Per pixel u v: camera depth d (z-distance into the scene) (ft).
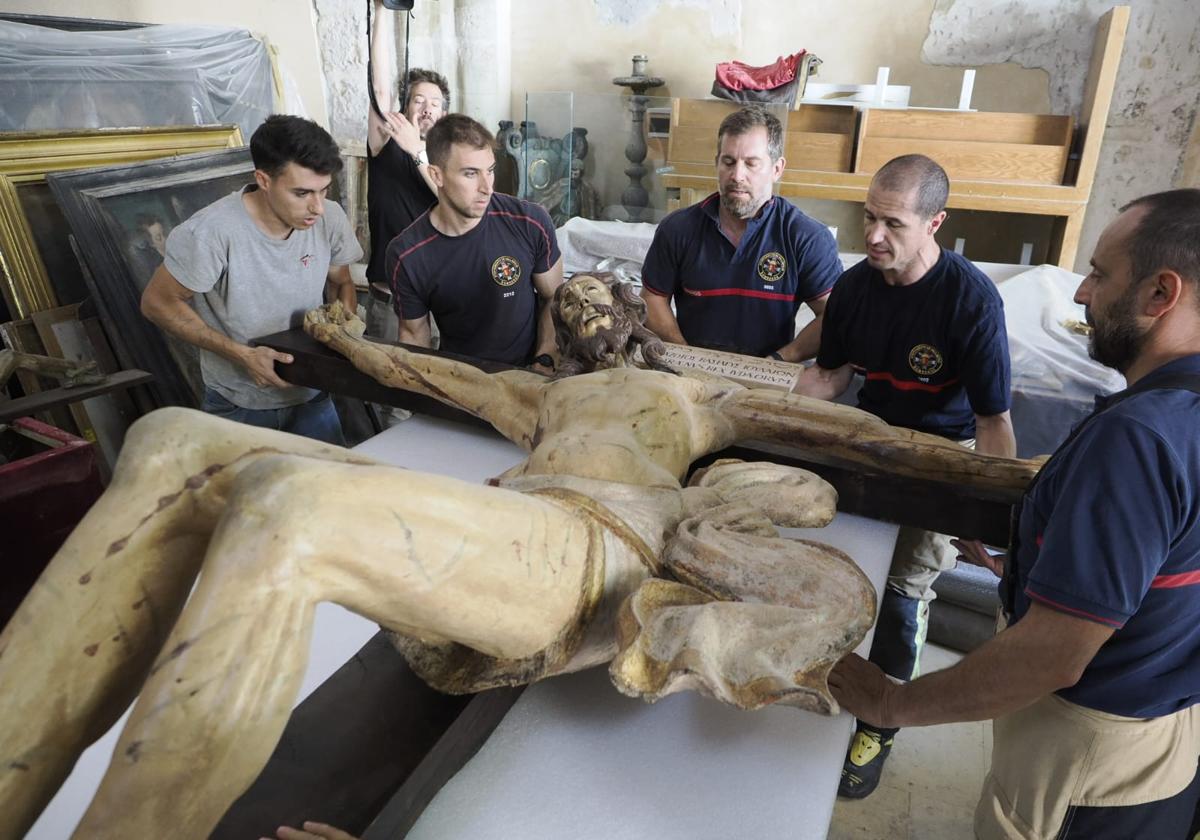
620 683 3.40
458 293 8.06
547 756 4.08
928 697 3.82
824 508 4.96
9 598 6.88
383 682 4.39
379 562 2.90
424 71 11.32
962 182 12.64
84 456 7.14
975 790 6.82
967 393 6.44
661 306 8.57
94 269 9.28
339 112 14.97
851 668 4.17
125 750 2.46
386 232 10.25
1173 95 12.57
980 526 5.60
